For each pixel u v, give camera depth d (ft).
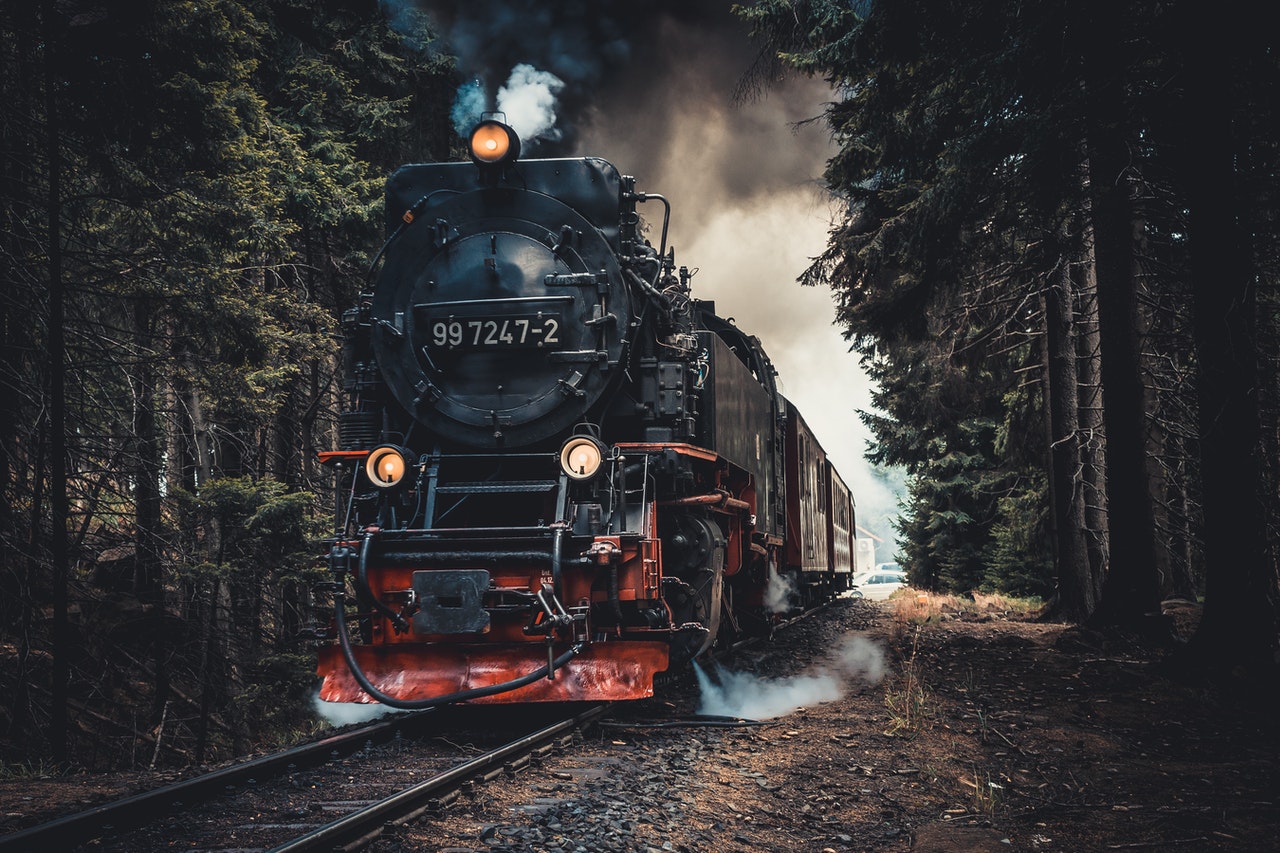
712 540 25.20
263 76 48.24
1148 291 44.73
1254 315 29.04
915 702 24.31
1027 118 30.27
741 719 22.74
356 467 22.30
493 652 20.57
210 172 34.65
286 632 42.70
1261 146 30.94
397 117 51.65
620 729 20.99
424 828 13.47
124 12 30.81
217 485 36.52
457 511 23.03
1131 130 31.55
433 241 23.66
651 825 14.34
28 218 31.60
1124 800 17.53
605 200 23.77
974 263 45.21
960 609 60.44
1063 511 50.34
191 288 34.06
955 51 33.53
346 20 51.01
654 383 23.31
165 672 37.17
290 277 50.75
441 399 22.97
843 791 17.31
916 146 39.63
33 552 29.60
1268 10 26.84
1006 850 14.55
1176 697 26.32
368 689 19.56
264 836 13.10
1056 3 29.22
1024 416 61.26
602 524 21.13
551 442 23.02
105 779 17.61
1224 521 28.30
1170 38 29.09
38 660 32.65
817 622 51.13
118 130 31.73
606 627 21.95
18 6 28.86
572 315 22.86
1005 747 21.20
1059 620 50.03
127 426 36.88
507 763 16.75
